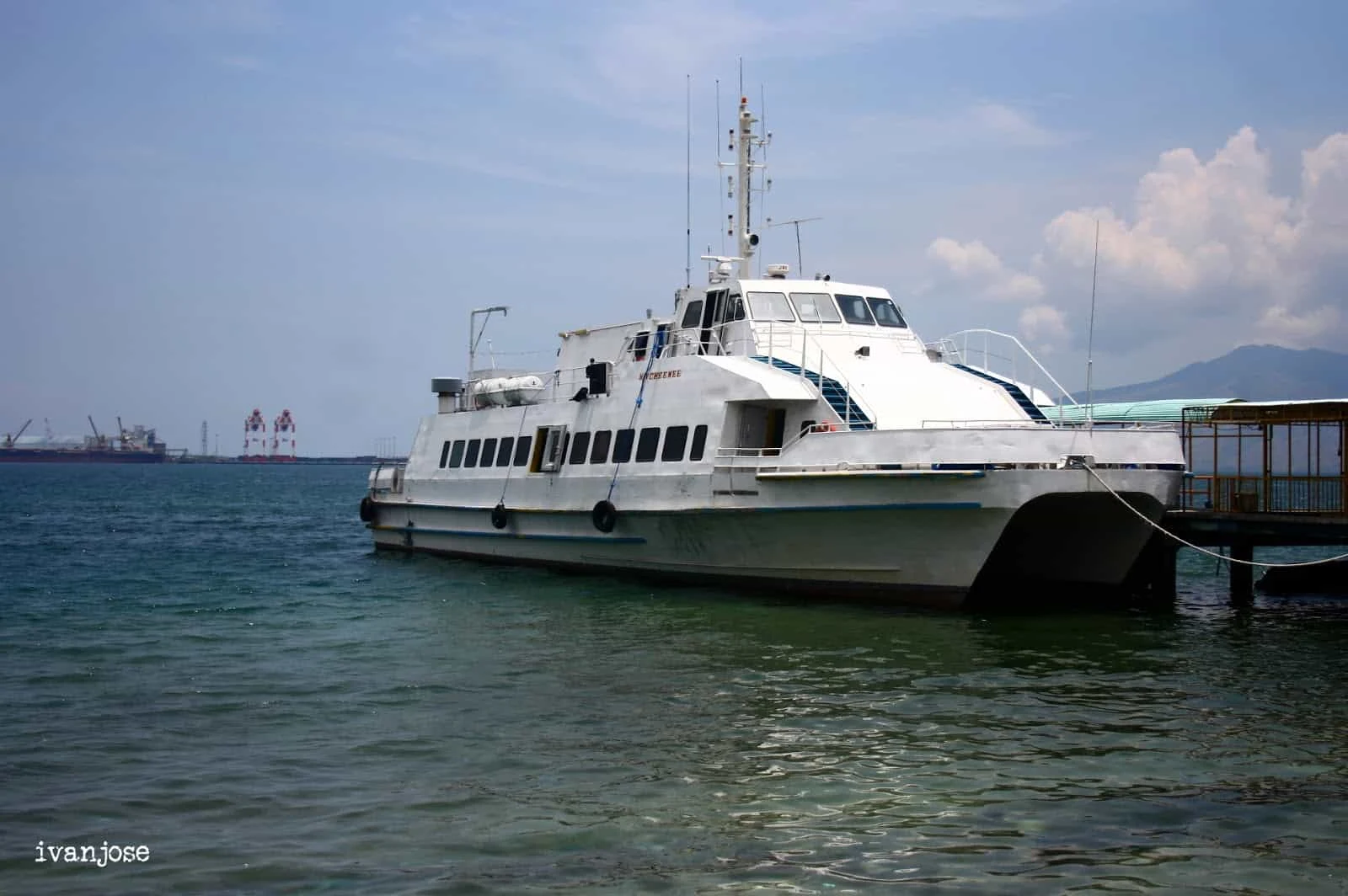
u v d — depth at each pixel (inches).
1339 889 385.4
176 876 402.3
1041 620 888.3
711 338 1074.7
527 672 724.0
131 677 724.7
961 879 394.6
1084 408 997.8
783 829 441.4
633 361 1143.6
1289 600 1035.9
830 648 781.9
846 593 932.0
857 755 533.6
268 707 642.2
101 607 1043.9
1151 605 981.2
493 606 1000.9
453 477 1359.5
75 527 2258.9
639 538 1059.3
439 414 1434.5
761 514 935.0
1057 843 425.4
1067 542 963.3
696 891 387.2
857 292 1098.1
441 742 564.1
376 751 549.6
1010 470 819.4
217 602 1071.6
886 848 421.7
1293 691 659.4
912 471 842.8
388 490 1519.4
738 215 1189.1
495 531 1258.6
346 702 650.2
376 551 1579.7
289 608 1026.7
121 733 588.1
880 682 681.6
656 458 1041.5
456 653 792.3
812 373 970.1
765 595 986.7
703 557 1016.2
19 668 756.6
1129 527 911.0
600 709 624.1
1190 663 739.4
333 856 418.3
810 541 927.0
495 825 447.2
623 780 501.0
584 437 1143.6
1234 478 996.6
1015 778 499.2
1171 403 1027.3
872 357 1030.4
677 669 721.6
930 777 500.7
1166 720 594.2
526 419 1245.1
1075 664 731.4
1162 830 436.8
